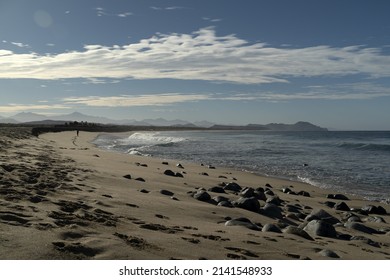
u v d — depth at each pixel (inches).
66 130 3080.7
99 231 216.7
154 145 1795.0
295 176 832.9
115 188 415.2
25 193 291.4
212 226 292.4
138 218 276.8
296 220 400.8
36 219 218.5
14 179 358.3
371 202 583.8
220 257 206.2
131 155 1087.0
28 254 166.9
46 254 169.3
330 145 1994.3
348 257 248.7
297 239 283.0
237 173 837.2
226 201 413.7
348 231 370.9
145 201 355.6
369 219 458.3
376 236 362.9
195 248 215.5
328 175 851.4
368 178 812.6
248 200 408.2
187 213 336.2
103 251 185.0
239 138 3095.5
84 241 193.2
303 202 547.2
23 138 1284.4
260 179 761.6
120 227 236.8
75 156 808.9
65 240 190.5
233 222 311.4
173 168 805.9
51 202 276.2
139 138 2637.8
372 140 2802.7
